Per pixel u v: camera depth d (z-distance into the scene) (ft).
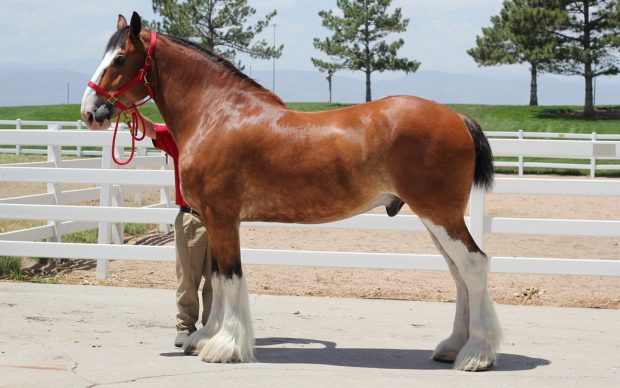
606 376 17.62
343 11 170.81
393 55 170.09
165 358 18.75
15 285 27.73
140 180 28.68
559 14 145.28
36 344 19.85
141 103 20.27
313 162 17.87
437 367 18.37
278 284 28.91
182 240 19.72
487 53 163.22
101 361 18.34
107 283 28.84
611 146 26.25
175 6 148.05
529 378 17.37
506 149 26.73
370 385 16.67
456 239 17.57
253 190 18.39
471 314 17.88
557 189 26.43
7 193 53.88
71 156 89.20
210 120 18.80
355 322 23.21
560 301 26.53
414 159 17.37
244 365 18.21
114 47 19.11
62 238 37.45
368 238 41.19
